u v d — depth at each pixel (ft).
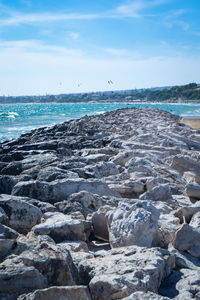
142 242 20.74
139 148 56.29
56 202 30.09
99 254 19.02
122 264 16.63
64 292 13.99
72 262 17.34
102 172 39.22
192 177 39.58
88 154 52.21
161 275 16.84
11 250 17.30
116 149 53.47
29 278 14.83
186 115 236.02
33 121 182.39
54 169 35.78
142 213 21.68
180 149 55.83
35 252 16.84
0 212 23.67
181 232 21.07
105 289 14.65
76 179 31.58
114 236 21.44
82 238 22.25
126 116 143.02
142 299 13.41
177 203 30.73
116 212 23.07
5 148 59.06
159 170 40.60
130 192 33.60
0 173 40.04
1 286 14.53
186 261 19.54
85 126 94.22
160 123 107.45
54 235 21.80
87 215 26.86
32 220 24.72
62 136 76.07
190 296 15.15
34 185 30.50
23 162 42.42
